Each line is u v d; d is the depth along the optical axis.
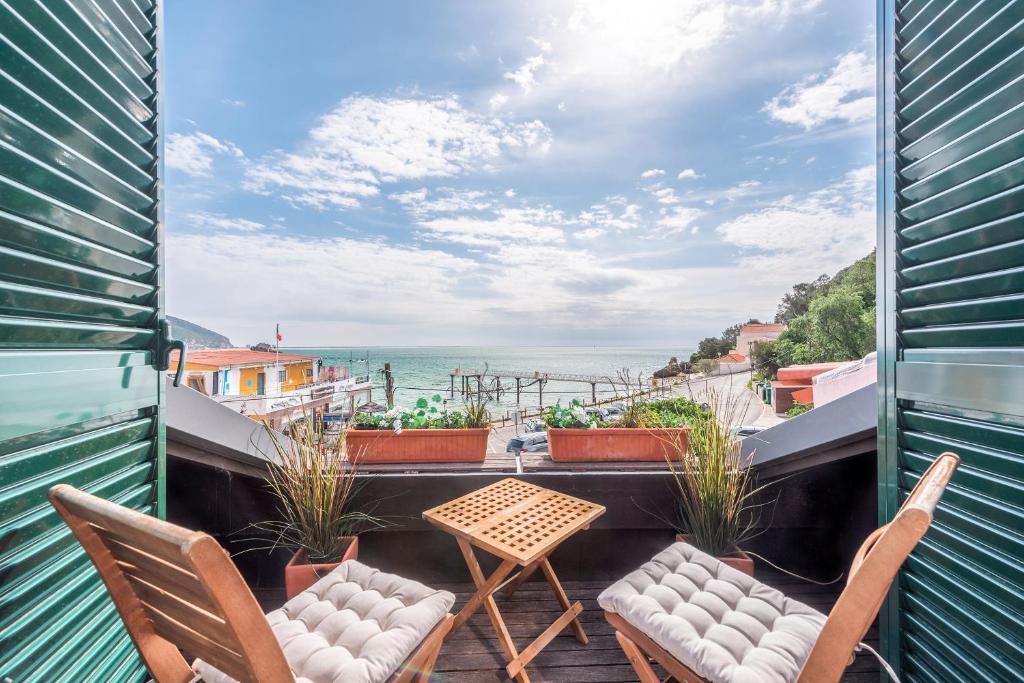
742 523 2.41
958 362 1.19
